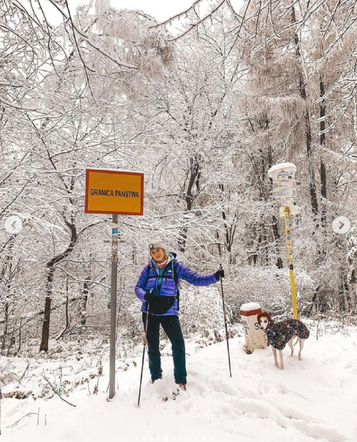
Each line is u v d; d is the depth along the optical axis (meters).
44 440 2.71
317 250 10.69
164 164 9.57
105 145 6.96
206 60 10.14
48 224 5.39
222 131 10.19
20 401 3.73
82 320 11.09
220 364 3.69
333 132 10.81
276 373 3.38
